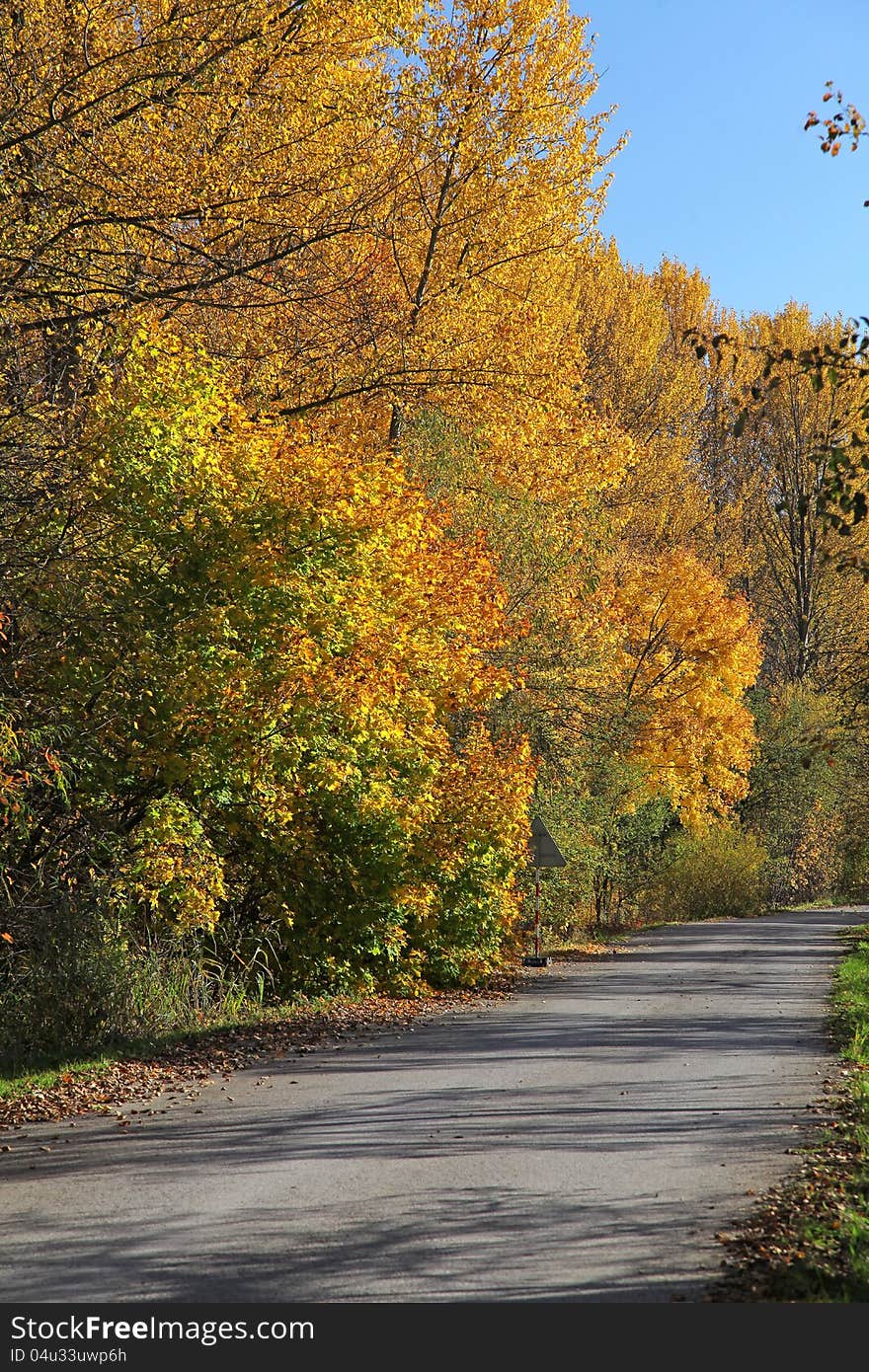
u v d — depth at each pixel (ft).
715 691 161.27
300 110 68.59
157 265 62.34
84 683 51.34
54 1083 40.11
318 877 67.82
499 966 84.74
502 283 91.25
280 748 55.21
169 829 53.93
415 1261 22.00
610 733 124.06
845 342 33.60
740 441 235.61
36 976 47.62
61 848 51.85
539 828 87.40
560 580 106.73
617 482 102.42
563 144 89.04
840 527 33.06
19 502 48.32
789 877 222.48
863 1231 23.26
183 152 64.95
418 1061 45.19
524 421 91.09
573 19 87.76
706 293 231.30
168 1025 52.29
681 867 179.83
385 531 61.41
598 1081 40.73
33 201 50.14
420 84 83.10
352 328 77.77
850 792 155.63
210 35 58.54
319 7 65.87
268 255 68.95
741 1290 20.58
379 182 76.79
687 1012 60.54
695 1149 30.76
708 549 218.79
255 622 53.06
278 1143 31.76
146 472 52.70
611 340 186.19
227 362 64.80
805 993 69.36
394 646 59.00
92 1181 28.02
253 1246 22.95
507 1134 32.55
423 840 74.95
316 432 76.74
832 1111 35.50
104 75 57.82
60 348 56.03
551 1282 20.94
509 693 105.29
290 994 64.90
